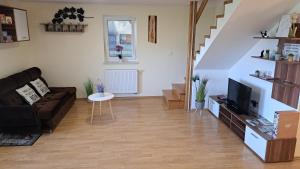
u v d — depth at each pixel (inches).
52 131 146.3
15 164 110.9
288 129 111.2
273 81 124.8
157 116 176.4
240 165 111.7
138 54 214.5
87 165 110.7
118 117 173.6
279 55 123.2
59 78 210.4
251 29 134.9
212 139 138.7
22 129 136.5
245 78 163.9
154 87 225.5
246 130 129.6
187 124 161.3
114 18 206.4
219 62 174.1
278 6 116.4
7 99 134.3
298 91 112.4
